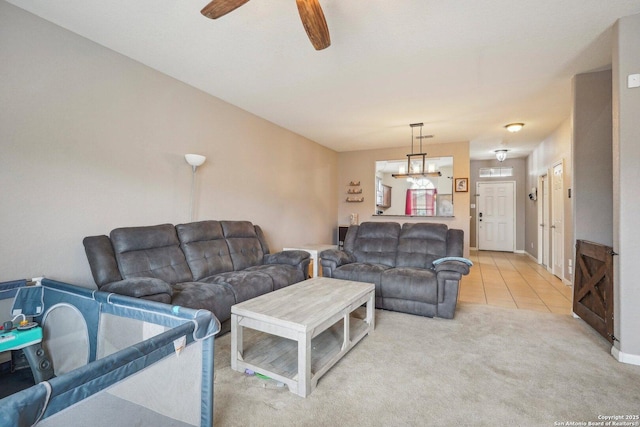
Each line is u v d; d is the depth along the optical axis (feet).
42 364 6.07
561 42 8.21
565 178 15.37
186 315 4.51
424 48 8.51
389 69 9.83
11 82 6.89
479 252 27.02
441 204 22.07
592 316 9.04
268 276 10.28
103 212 8.64
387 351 7.86
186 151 11.13
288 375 6.16
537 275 17.52
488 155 25.49
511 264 21.06
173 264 9.39
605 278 8.29
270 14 7.09
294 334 6.02
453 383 6.37
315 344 7.72
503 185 27.58
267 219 15.48
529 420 5.22
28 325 5.96
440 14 6.99
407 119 15.14
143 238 8.87
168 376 3.75
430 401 5.75
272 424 5.11
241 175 13.74
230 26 7.61
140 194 9.61
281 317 6.30
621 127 7.22
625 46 7.14
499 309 11.39
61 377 2.64
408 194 23.34
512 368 7.00
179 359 3.91
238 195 13.57
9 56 6.86
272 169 15.85
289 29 7.70
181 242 10.14
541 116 14.60
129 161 9.29
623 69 7.18
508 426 5.08
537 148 21.65
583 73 10.14
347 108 13.57
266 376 6.40
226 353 7.65
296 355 7.09
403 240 13.32
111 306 5.45
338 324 9.16
